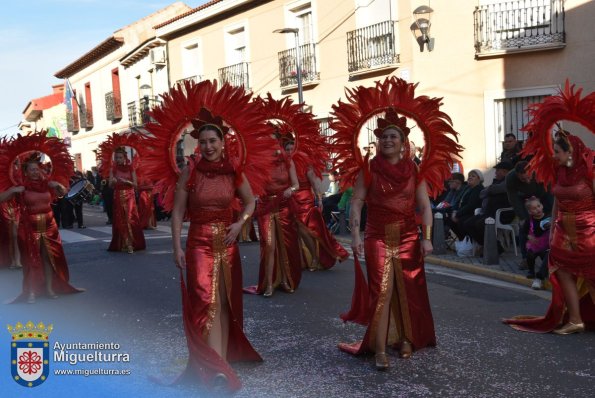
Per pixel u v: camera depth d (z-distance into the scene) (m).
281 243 8.12
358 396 4.47
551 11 15.41
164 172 4.98
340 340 5.89
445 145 5.41
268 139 4.97
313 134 8.95
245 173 4.96
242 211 4.96
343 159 5.39
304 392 4.57
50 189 8.34
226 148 4.91
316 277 9.24
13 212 11.23
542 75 15.59
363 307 5.59
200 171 4.81
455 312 6.88
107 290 8.73
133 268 10.59
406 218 5.27
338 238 13.48
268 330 6.32
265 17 22.02
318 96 19.92
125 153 12.73
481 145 16.27
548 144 6.14
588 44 15.10
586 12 15.05
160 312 7.25
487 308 7.06
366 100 5.36
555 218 6.09
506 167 10.27
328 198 14.63
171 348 5.76
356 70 18.03
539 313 6.84
